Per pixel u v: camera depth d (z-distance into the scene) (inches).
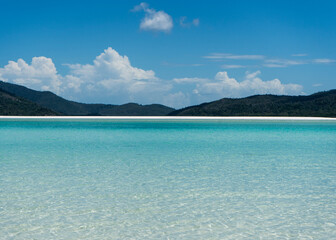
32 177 454.6
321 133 1258.6
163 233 268.5
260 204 339.0
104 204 338.6
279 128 1574.8
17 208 325.4
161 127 1656.0
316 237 261.4
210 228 278.7
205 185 413.4
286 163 568.1
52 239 256.8
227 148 783.1
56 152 707.4
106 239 257.4
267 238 259.4
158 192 382.3
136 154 679.1
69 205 335.0
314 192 381.4
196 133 1259.2
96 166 537.3
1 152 703.1
